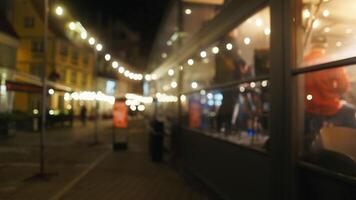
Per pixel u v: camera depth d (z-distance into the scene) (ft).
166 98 45.01
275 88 14.55
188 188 23.89
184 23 35.45
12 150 40.52
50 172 28.25
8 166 30.53
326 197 11.62
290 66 13.55
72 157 36.78
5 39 68.64
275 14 14.70
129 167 31.58
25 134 60.18
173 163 34.04
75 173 28.22
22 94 86.22
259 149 16.06
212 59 29.37
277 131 14.25
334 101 14.19
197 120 30.09
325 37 14.82
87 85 126.72
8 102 62.85
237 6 19.22
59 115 78.69
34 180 25.18
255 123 20.07
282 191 13.71
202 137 25.32
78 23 30.58
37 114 66.08
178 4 36.47
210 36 24.77
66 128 79.92
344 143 12.16
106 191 22.68
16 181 24.79
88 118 119.85
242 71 24.66
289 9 13.69
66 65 110.01
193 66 31.24
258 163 15.87
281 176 13.80
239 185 18.04
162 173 29.04
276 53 14.55
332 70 14.23
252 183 16.47
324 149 12.67
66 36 108.58
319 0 14.10
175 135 35.50
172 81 39.68
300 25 13.89
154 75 59.93
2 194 21.24
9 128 55.62
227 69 27.20
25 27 102.47
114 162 34.14
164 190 23.29
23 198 20.42
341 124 14.02
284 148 13.67
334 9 14.28
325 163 12.20
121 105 44.50
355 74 14.07
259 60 21.27
